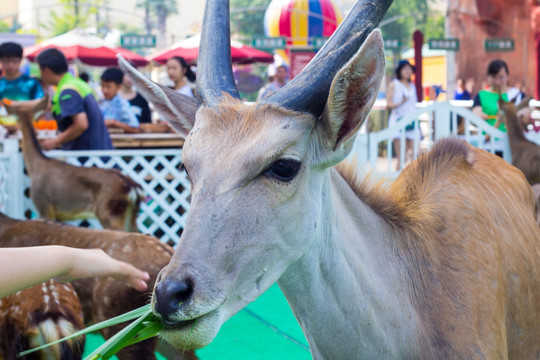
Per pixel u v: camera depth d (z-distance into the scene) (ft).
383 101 45.78
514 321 9.13
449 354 7.79
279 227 6.37
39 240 13.69
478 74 58.90
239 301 6.28
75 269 6.21
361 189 8.34
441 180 9.28
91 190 19.89
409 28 123.13
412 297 7.89
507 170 10.64
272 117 6.46
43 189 20.17
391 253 7.94
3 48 26.84
